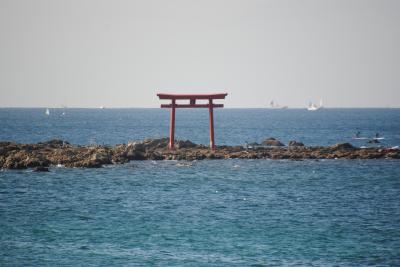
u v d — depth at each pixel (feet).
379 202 650.43
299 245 485.97
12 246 479.00
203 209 609.01
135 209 606.14
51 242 490.08
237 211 602.03
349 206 628.69
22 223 546.67
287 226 542.57
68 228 530.27
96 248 475.72
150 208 611.47
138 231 523.29
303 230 529.45
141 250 472.03
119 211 596.70
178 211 598.75
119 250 471.62
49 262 443.73
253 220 563.89
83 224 544.62
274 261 448.24
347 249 475.72
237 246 483.10
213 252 468.34
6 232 516.32
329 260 450.71
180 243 490.08
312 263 444.14
